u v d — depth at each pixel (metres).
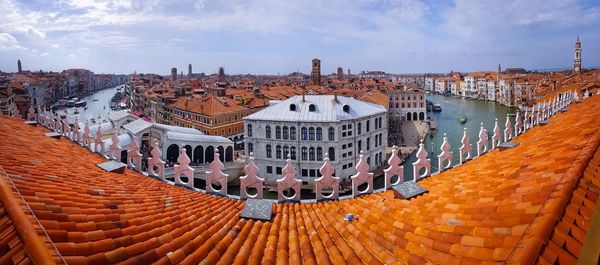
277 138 73.31
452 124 150.25
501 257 7.57
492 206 10.43
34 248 6.94
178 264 9.13
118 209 11.73
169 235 10.52
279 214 15.84
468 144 23.50
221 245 10.90
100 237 9.07
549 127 25.36
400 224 11.57
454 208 11.53
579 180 9.87
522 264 6.63
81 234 8.76
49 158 17.20
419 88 159.88
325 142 71.25
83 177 15.20
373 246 10.66
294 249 11.47
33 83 187.62
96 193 13.05
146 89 186.88
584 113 25.50
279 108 76.56
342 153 72.12
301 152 72.50
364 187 69.19
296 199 18.59
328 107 74.38
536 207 8.94
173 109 121.56
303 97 76.50
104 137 70.38
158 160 22.22
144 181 19.66
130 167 23.72
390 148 98.75
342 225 13.34
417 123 147.62
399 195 15.55
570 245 7.32
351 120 72.44
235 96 124.12
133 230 10.11
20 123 29.38
